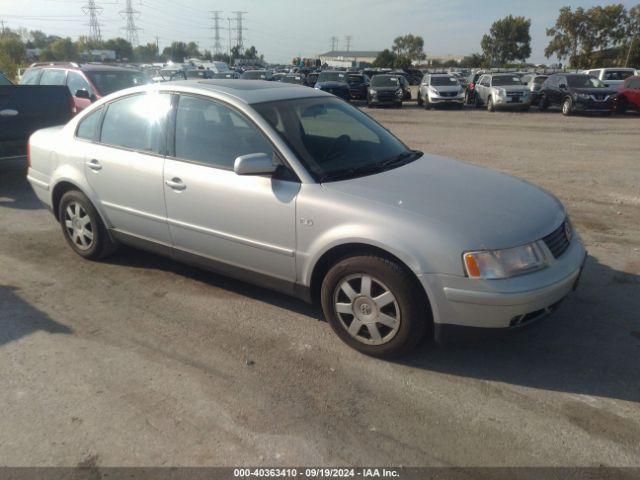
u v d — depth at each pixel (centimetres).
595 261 520
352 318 362
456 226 319
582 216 673
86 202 497
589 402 311
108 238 504
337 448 276
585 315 412
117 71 1112
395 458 270
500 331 320
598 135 1473
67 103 848
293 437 284
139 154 448
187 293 455
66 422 295
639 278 480
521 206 354
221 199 397
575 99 2003
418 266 319
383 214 332
